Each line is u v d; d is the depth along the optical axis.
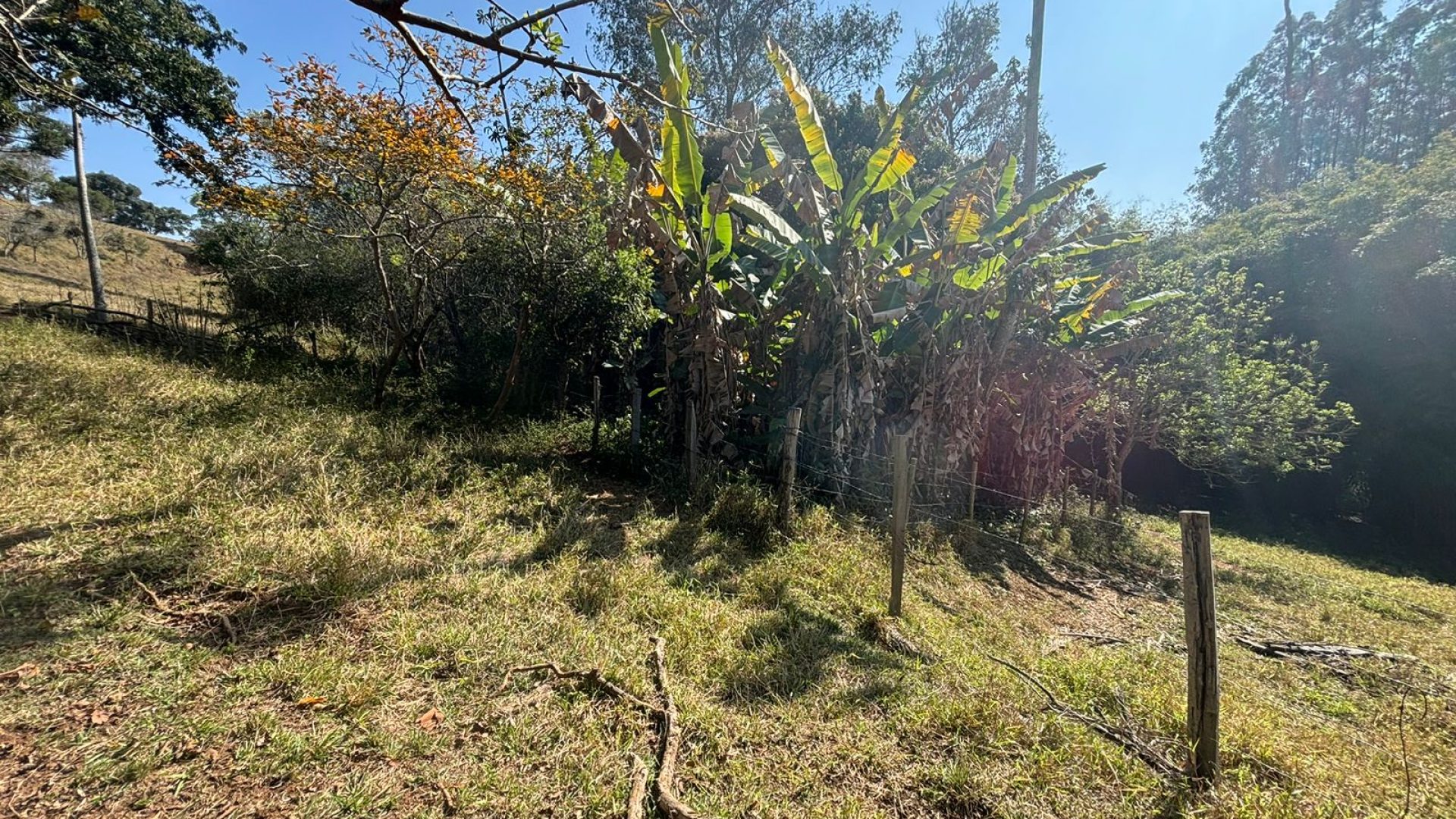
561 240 7.70
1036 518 8.26
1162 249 14.72
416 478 5.17
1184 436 9.24
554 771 2.20
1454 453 11.79
